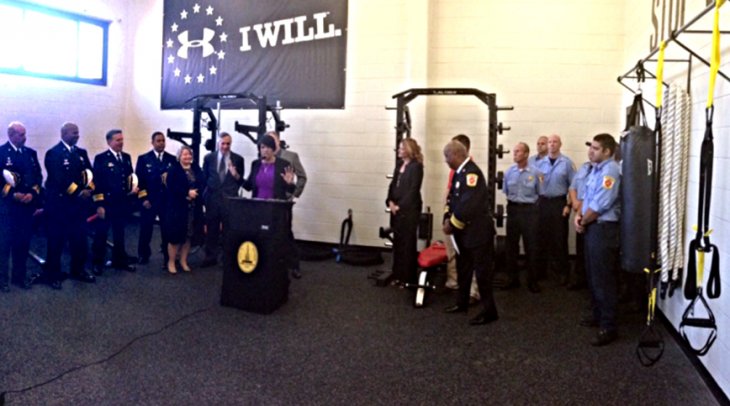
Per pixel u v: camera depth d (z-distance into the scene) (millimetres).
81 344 3234
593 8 5914
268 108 5828
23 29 6523
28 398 2527
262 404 2547
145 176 5418
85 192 4691
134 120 7832
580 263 4805
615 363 3123
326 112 6582
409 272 4598
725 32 2586
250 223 3957
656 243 2932
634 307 4215
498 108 4824
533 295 4641
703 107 3217
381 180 6430
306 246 6434
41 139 6773
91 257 5660
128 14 7715
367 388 2742
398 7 6238
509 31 6066
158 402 2537
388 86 6328
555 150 4969
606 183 3365
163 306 4039
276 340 3398
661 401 2645
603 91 5938
